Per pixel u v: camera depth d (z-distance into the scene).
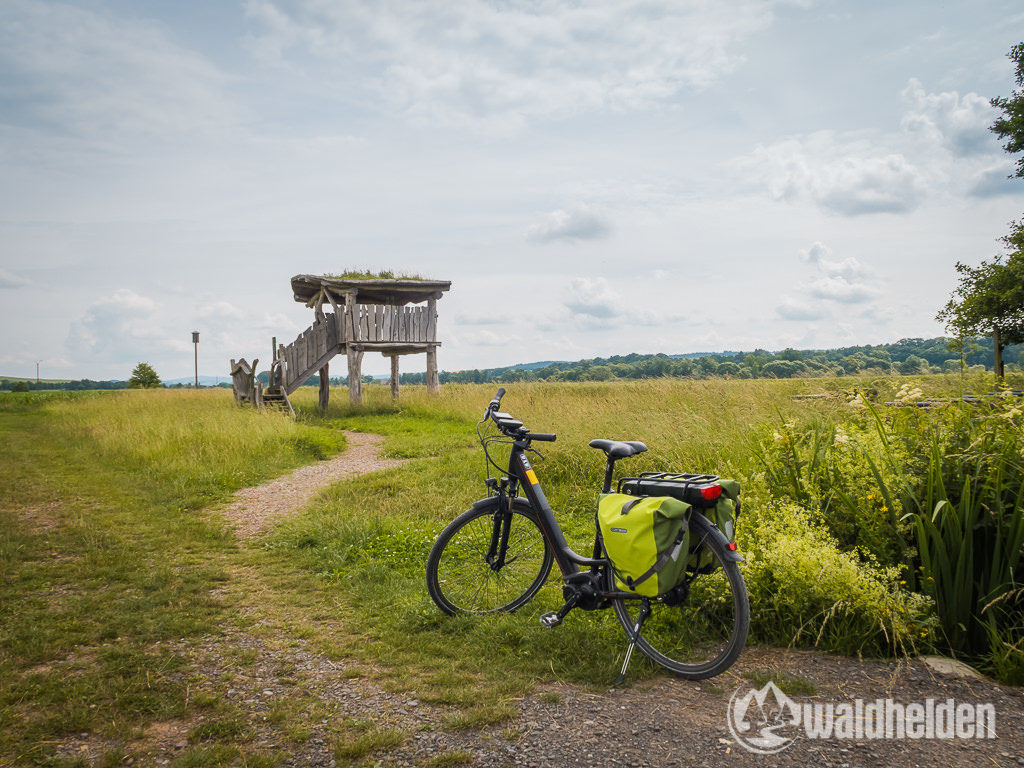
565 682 3.19
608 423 9.41
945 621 3.45
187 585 4.89
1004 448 3.60
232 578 5.12
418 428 15.29
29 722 2.76
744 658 3.42
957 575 3.40
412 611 4.20
